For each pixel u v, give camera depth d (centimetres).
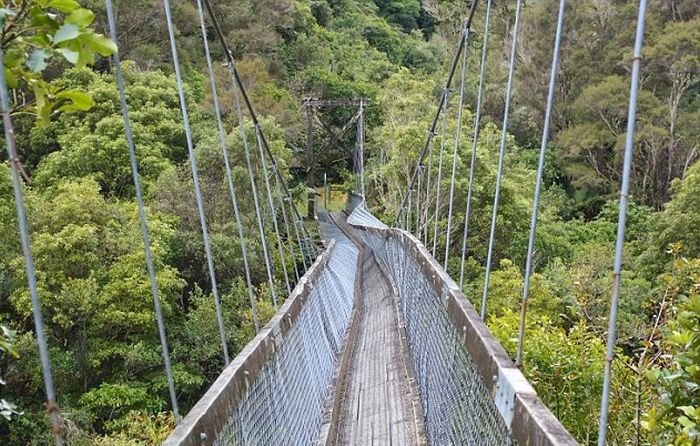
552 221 1831
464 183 1553
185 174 1409
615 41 2333
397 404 421
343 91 3166
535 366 408
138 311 1030
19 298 934
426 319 417
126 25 2166
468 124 2052
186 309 1224
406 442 358
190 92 1962
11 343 113
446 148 1609
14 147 91
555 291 1039
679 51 2019
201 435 156
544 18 2542
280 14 3231
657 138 2031
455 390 267
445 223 1490
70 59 93
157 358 1024
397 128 1888
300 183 2334
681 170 2041
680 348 210
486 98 2528
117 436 816
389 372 503
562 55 2500
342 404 452
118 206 1195
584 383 392
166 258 1204
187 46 2445
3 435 853
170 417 912
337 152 3203
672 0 2230
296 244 1471
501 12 2892
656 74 2162
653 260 1280
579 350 421
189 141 212
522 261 1508
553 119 2525
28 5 95
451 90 541
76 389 968
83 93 106
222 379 195
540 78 2550
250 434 214
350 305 891
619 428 341
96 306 991
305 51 3334
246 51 2827
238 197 1362
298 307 394
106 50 97
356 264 1413
